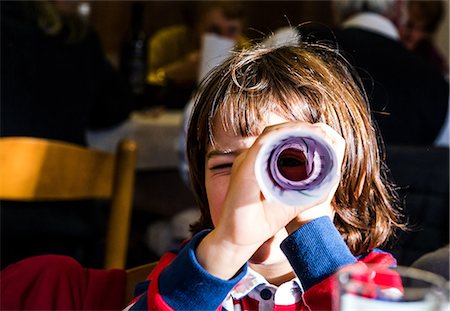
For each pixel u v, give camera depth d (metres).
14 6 2.87
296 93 1.11
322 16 6.77
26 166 2.47
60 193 2.49
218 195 1.08
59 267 1.35
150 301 0.97
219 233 0.93
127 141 2.57
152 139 3.80
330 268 0.98
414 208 2.21
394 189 1.47
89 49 3.12
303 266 0.99
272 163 0.86
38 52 2.92
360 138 1.18
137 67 4.27
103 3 6.50
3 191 2.47
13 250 2.88
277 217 0.92
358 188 1.19
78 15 3.06
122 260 2.60
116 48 6.59
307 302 0.99
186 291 0.95
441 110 2.99
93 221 3.04
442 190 2.20
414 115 2.94
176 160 3.86
